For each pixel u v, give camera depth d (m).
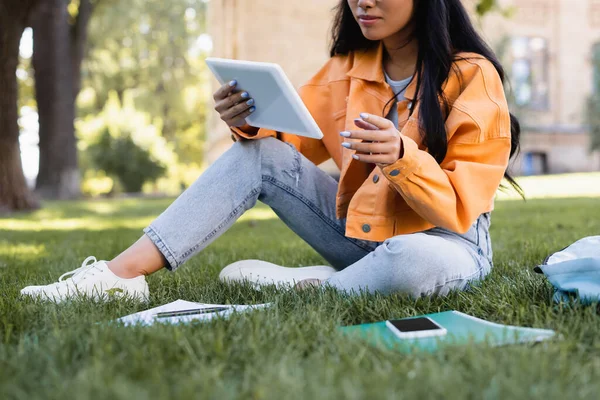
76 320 1.40
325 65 2.09
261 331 1.27
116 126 15.61
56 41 11.91
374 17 1.74
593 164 16.38
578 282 1.50
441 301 1.66
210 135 15.27
